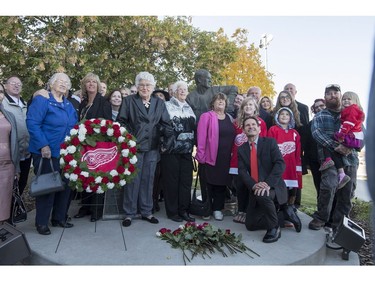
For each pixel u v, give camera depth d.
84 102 4.67
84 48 9.48
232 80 14.39
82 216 4.70
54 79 3.97
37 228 3.94
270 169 4.18
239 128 4.64
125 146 3.75
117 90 5.05
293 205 4.68
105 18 9.68
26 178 4.89
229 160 4.59
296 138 4.56
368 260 4.05
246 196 4.55
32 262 3.44
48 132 3.87
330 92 4.32
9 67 8.94
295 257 3.47
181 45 10.64
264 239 3.85
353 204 6.28
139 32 10.03
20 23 8.68
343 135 4.03
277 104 4.83
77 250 3.49
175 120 4.42
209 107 5.18
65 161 3.61
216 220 4.66
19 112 4.75
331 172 4.19
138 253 3.43
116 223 4.39
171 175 4.47
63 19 8.91
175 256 3.37
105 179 3.61
